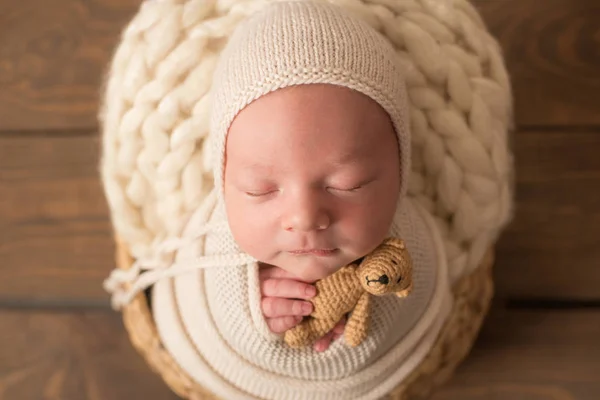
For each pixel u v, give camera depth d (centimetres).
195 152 74
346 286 58
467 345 82
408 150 57
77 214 99
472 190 73
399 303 66
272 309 60
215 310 68
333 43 51
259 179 51
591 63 96
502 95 74
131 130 73
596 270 95
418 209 72
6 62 100
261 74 51
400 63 67
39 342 98
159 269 75
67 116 99
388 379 72
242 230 54
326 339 64
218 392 73
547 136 96
